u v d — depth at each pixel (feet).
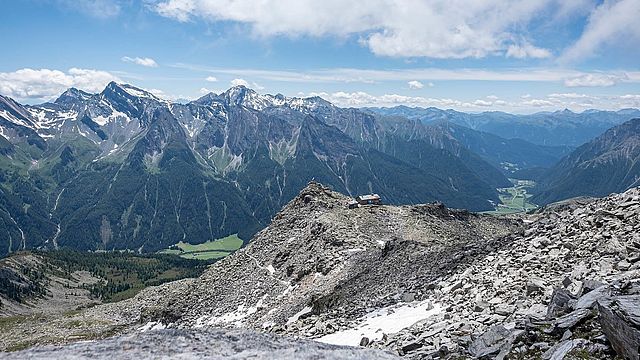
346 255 267.18
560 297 80.48
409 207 433.89
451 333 88.84
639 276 81.92
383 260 211.61
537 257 120.16
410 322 116.67
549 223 145.18
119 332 321.93
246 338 79.61
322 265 262.26
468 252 158.51
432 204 447.01
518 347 69.62
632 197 127.85
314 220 343.05
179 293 357.00
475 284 121.90
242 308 269.85
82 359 70.08
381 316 132.26
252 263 332.19
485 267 133.80
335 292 197.36
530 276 109.60
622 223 115.96
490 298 106.01
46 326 412.77
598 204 136.46
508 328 76.28
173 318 303.89
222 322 258.37
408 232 353.92
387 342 100.73
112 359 69.92
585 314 69.15
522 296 100.01
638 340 54.75
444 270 153.99
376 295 165.17
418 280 157.17
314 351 74.90
